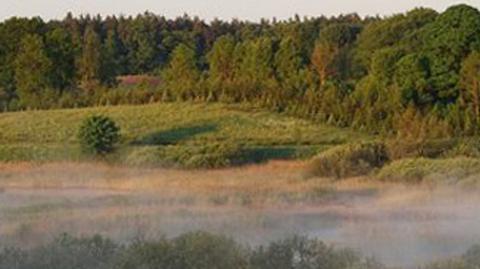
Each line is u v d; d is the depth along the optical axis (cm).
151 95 12450
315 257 2138
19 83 14325
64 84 14712
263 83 12250
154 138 9994
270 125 10750
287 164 7806
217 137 10162
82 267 2059
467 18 11619
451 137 8688
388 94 10788
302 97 11512
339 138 9862
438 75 11225
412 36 13988
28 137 10038
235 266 2091
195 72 13925
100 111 11662
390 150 7138
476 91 10125
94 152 8475
